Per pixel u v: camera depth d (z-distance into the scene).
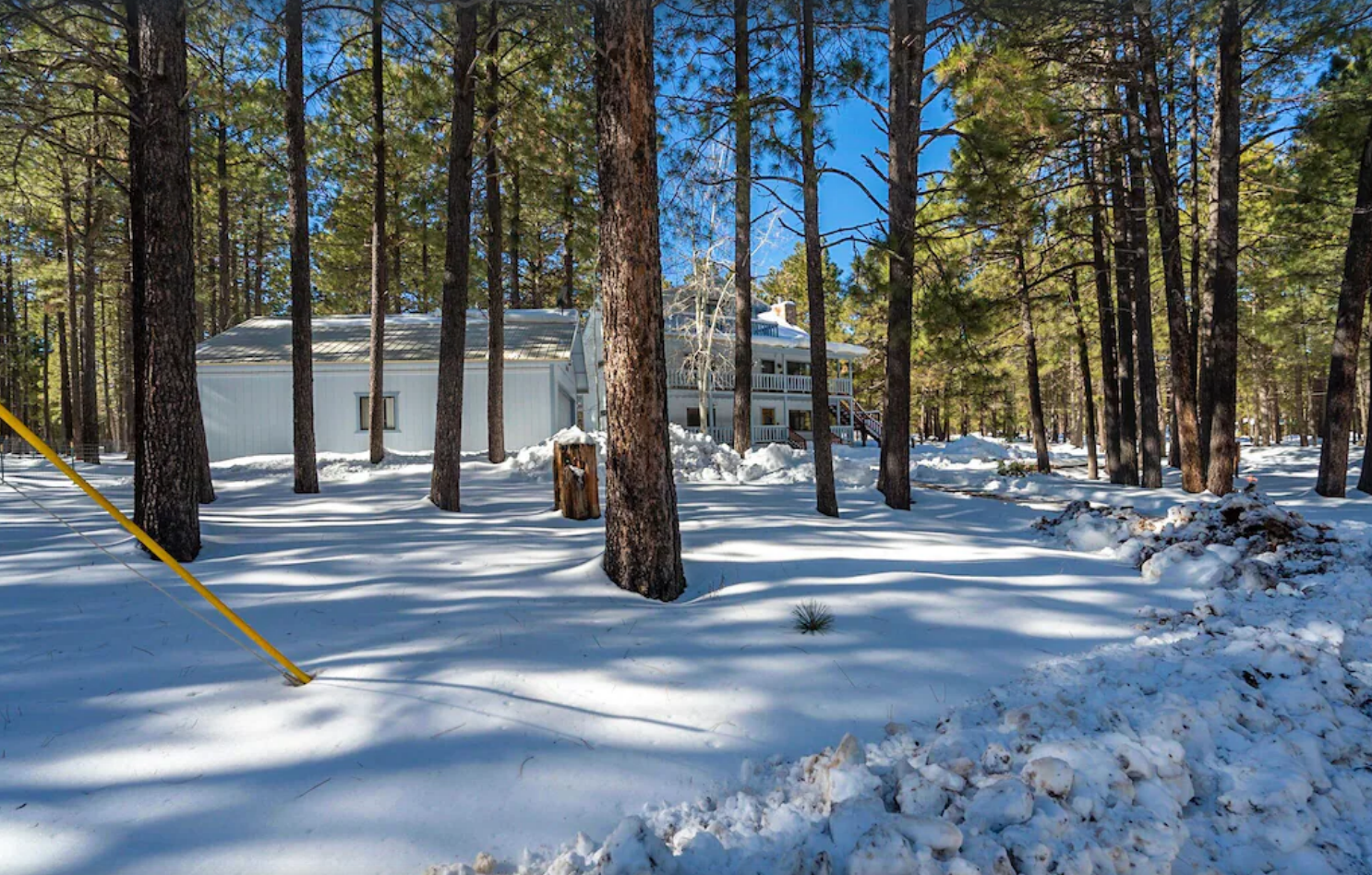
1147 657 4.47
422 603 5.42
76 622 4.96
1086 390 21.83
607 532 6.06
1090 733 3.34
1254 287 20.22
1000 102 10.15
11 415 3.14
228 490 12.38
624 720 3.67
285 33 10.70
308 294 11.91
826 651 4.57
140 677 4.04
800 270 45.66
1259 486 15.94
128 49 7.63
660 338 5.91
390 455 17.08
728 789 3.12
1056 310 22.52
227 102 10.77
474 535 7.84
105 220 23.39
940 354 12.12
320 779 3.04
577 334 22.16
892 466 11.39
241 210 26.45
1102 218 18.16
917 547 7.70
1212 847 2.73
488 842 2.69
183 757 3.20
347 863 2.53
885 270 11.33
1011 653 4.69
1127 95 15.66
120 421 45.97
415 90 13.82
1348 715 3.71
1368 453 14.00
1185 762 3.21
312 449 11.84
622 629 4.93
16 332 39.94
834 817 2.62
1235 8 12.84
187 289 6.75
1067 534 8.48
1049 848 2.47
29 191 18.70
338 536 7.80
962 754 3.15
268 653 4.42
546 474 13.69
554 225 22.44
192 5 7.71
